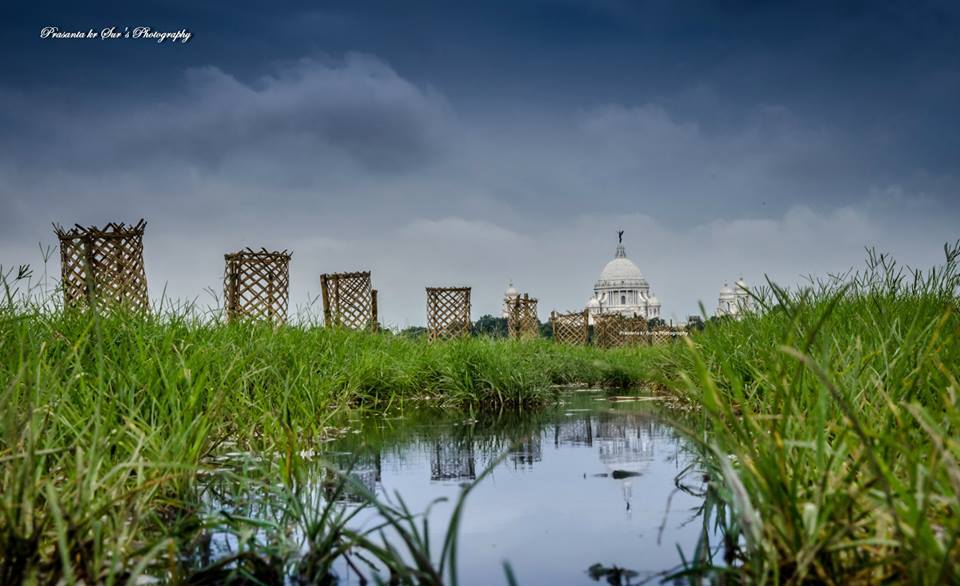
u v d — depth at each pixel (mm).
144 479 2896
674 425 2068
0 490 2387
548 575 2242
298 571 2301
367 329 12312
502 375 8695
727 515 2908
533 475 3904
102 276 7320
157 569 2307
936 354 2746
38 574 2039
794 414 2422
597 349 18781
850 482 2012
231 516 2684
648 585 2137
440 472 4035
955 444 1793
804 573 1765
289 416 5348
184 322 5699
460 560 2410
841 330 4168
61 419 2951
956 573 1504
